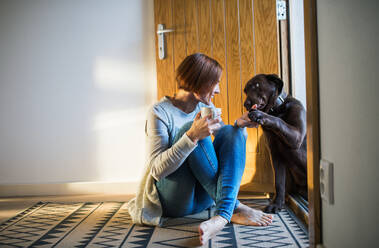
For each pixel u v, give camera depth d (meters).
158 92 2.76
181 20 2.68
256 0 2.48
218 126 1.54
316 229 1.04
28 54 2.91
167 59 2.72
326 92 0.97
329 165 0.94
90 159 2.91
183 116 1.82
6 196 2.84
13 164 2.93
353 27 0.78
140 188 1.80
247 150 2.52
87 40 2.90
